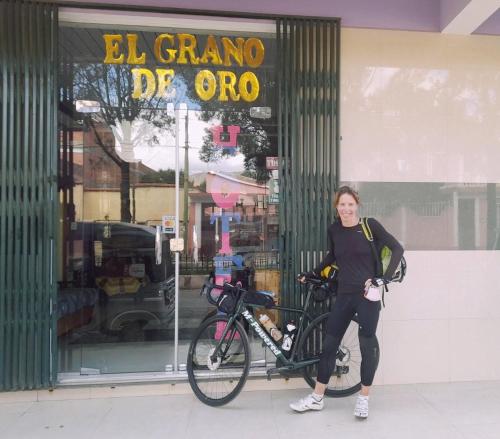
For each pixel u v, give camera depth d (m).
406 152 4.14
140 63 4.10
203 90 4.14
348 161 4.08
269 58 4.13
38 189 3.73
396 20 4.12
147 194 4.26
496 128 4.24
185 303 4.23
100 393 3.83
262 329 3.71
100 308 4.27
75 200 4.09
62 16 3.86
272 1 3.99
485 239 4.21
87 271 4.23
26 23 3.74
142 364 4.15
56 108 3.77
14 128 3.71
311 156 4.00
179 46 4.10
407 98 4.15
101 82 4.08
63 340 3.97
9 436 3.18
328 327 3.45
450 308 4.15
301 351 3.82
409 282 4.12
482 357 4.18
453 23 3.97
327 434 3.18
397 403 3.69
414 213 4.14
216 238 4.28
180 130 4.20
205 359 3.85
